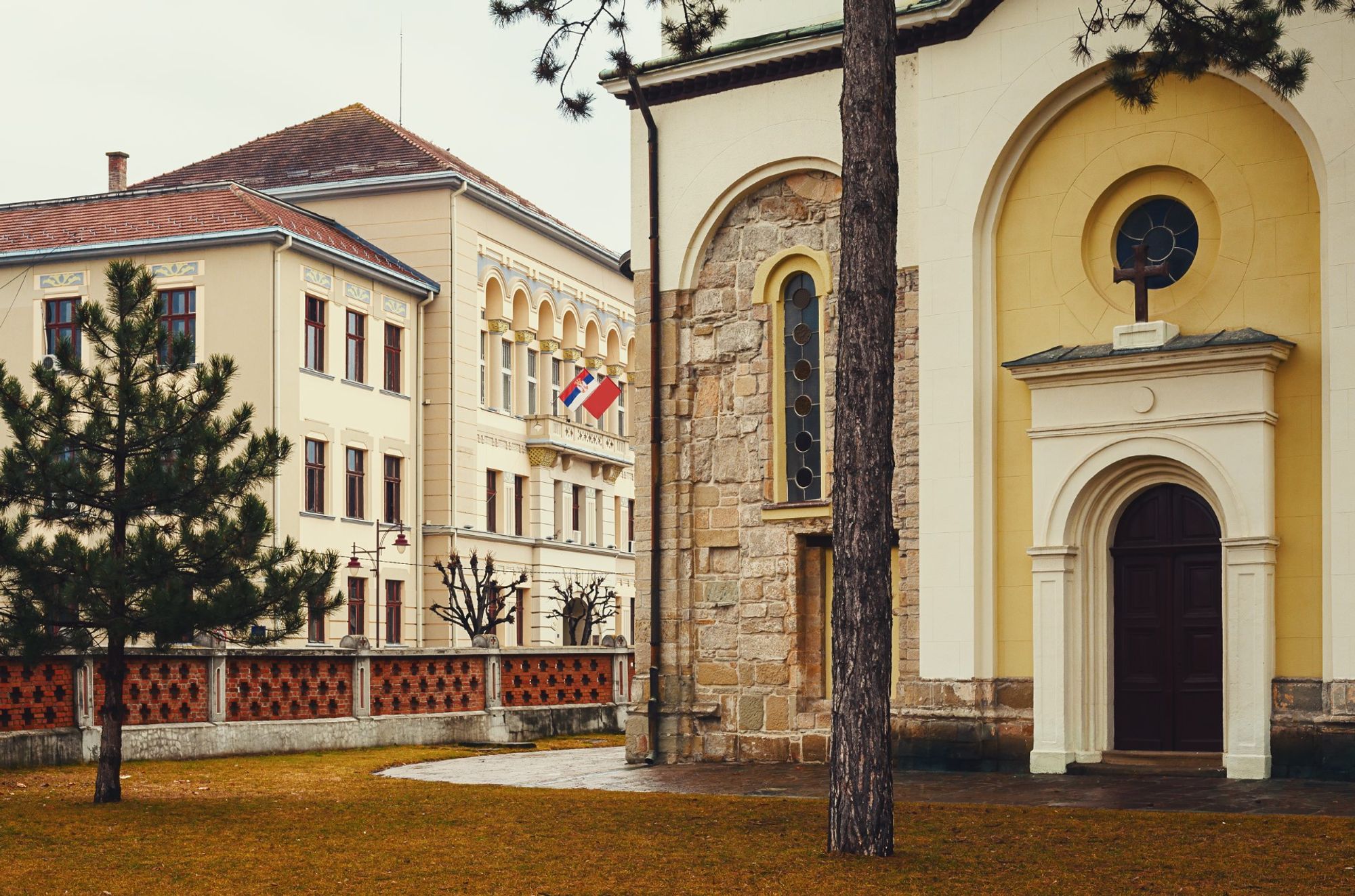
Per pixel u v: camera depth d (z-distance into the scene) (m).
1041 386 19.70
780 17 22.41
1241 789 17.08
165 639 17.09
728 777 19.80
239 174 53.97
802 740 21.72
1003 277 20.47
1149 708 19.58
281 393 44.84
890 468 13.38
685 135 23.02
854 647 13.10
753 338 22.47
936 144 20.77
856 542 13.22
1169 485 19.52
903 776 19.61
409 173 52.06
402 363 51.03
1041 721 19.52
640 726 22.67
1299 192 18.64
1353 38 18.03
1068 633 19.55
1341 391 17.91
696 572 22.64
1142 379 19.09
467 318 52.94
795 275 22.39
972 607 20.11
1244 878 11.44
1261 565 18.30
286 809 16.31
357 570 48.03
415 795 17.59
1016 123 20.22
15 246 46.59
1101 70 19.77
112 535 17.61
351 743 25.61
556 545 58.16
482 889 11.48
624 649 31.09
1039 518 19.67
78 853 13.31
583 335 61.91
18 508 17.97
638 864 12.45
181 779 20.00
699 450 22.75
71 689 21.83
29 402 17.47
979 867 12.23
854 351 13.41
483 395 54.75
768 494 22.22
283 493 44.66
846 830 12.92
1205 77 19.27
